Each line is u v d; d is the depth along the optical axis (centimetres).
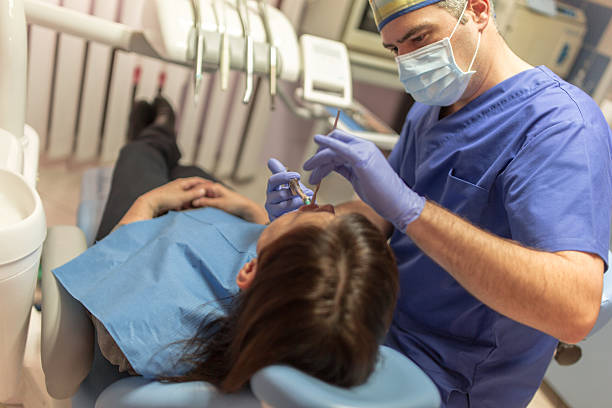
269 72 135
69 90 224
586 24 229
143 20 133
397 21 95
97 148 250
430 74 99
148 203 123
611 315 107
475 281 80
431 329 109
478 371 103
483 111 101
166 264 93
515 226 88
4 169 92
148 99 242
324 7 230
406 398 60
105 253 98
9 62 106
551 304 76
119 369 89
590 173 84
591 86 226
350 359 60
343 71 148
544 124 91
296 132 294
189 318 84
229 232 106
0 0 103
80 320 89
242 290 76
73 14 130
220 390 71
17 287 85
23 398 125
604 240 83
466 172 101
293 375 58
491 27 99
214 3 131
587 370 168
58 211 213
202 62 127
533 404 173
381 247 66
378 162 80
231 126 259
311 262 62
